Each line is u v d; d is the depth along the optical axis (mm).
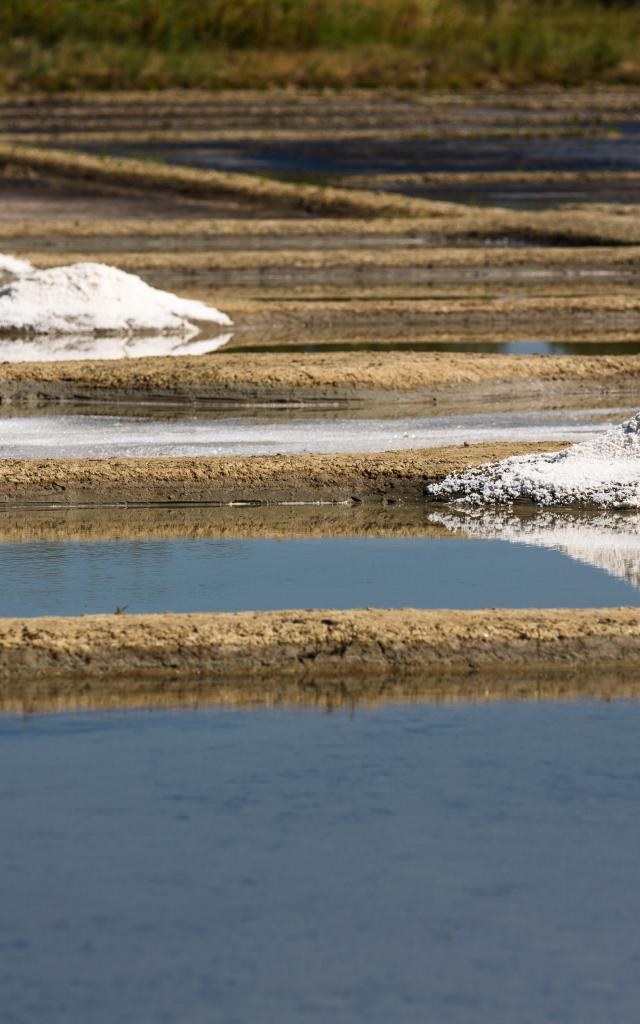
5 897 16344
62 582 27719
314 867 16969
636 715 21344
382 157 121625
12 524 32844
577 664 23250
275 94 169500
